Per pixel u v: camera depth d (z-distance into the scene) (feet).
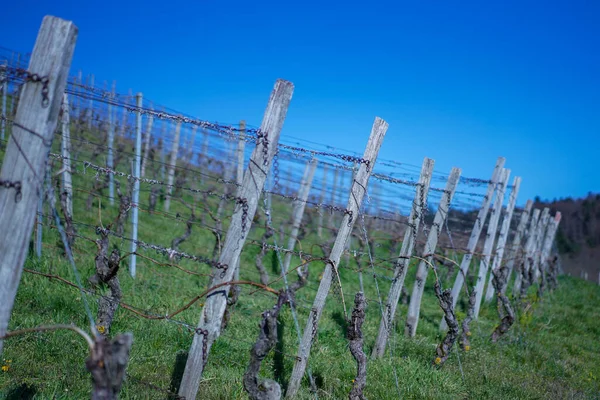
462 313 33.88
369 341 25.64
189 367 13.89
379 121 18.60
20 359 15.84
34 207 10.04
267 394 13.10
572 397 22.18
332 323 27.17
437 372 21.25
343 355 22.22
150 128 43.60
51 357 16.51
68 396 14.19
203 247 40.96
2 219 9.80
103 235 18.47
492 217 37.37
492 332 30.89
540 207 128.98
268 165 13.73
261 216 43.37
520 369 25.49
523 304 40.09
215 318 13.79
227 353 19.70
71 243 29.35
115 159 47.39
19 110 9.87
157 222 43.83
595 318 44.34
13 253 9.91
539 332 35.60
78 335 18.22
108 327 18.02
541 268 53.52
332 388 18.49
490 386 21.61
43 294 21.61
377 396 18.43
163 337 19.83
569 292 60.03
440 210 27.58
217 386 16.56
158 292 26.76
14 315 18.88
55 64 9.82
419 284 27.81
